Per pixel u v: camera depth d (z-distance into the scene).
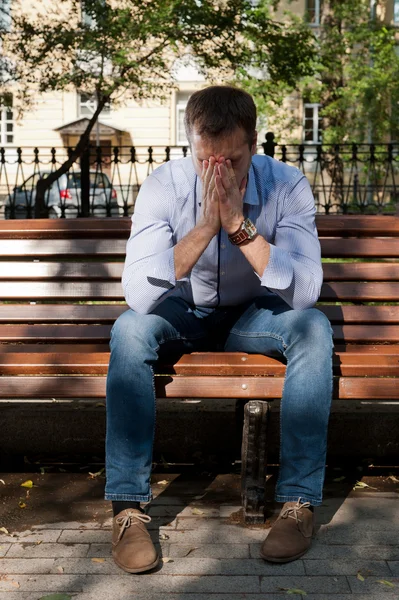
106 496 2.40
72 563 2.34
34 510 2.73
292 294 2.57
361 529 2.57
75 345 2.98
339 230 3.22
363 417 3.09
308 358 2.48
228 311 2.86
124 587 2.20
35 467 3.17
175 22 10.88
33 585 2.21
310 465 2.46
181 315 2.74
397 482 3.01
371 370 2.61
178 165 2.73
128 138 26.33
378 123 20.67
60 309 3.13
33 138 26.66
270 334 2.62
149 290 2.55
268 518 2.66
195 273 2.75
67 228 3.21
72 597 2.14
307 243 2.70
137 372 2.45
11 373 2.64
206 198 2.57
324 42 20.61
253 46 12.62
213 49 11.55
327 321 2.58
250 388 2.56
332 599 2.13
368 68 20.52
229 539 2.50
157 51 11.27
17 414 3.12
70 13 11.31
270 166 2.77
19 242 3.21
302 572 2.28
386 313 3.10
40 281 3.18
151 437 2.44
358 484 2.98
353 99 20.50
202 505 2.77
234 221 2.56
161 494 2.88
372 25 20.86
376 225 3.23
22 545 2.46
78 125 26.06
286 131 22.08
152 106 26.17
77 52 11.36
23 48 11.43
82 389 2.61
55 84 11.59
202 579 2.24
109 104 12.39
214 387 2.56
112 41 11.00
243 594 2.16
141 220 2.70
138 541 2.31
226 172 2.51
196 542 2.47
